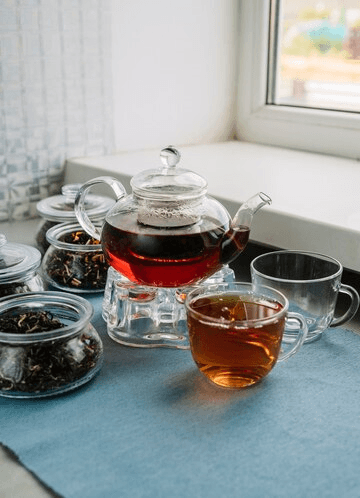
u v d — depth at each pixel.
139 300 0.65
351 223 0.74
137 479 0.45
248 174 1.00
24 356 0.56
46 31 1.02
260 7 1.20
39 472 0.46
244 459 0.47
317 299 0.65
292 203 0.83
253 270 0.68
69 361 0.56
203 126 1.27
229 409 0.54
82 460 0.47
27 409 0.54
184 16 1.18
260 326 0.55
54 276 0.79
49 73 1.04
